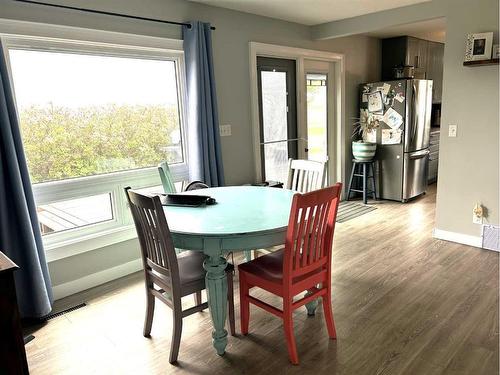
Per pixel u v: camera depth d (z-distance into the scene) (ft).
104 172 10.27
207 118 11.52
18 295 8.07
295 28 14.67
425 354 6.70
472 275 9.70
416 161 17.21
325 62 16.67
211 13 11.80
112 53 9.95
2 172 7.69
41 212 9.07
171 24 10.85
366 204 17.20
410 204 17.01
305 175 10.12
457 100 11.39
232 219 7.07
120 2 9.70
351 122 18.16
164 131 11.50
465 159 11.51
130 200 6.79
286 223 6.73
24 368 4.62
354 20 13.97
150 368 6.65
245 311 7.45
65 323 8.17
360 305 8.45
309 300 6.93
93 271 9.95
